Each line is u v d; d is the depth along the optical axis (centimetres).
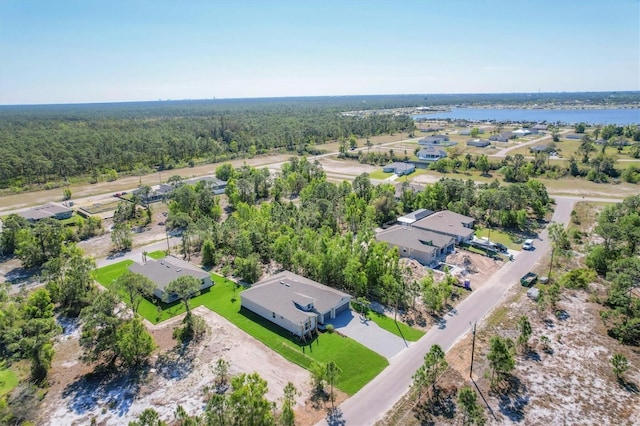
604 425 3344
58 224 7931
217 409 3039
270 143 19038
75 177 13675
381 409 3541
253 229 7044
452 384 3825
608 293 5512
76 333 4875
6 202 10962
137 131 19788
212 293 5762
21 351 4259
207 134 19925
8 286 5916
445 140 19175
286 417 3170
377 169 14562
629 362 4125
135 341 4078
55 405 3697
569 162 13575
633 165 12406
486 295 5544
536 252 6988
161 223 9044
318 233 7394
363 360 4209
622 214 7494
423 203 9306
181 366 4184
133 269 6156
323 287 5350
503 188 9012
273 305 4972
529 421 3384
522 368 4059
